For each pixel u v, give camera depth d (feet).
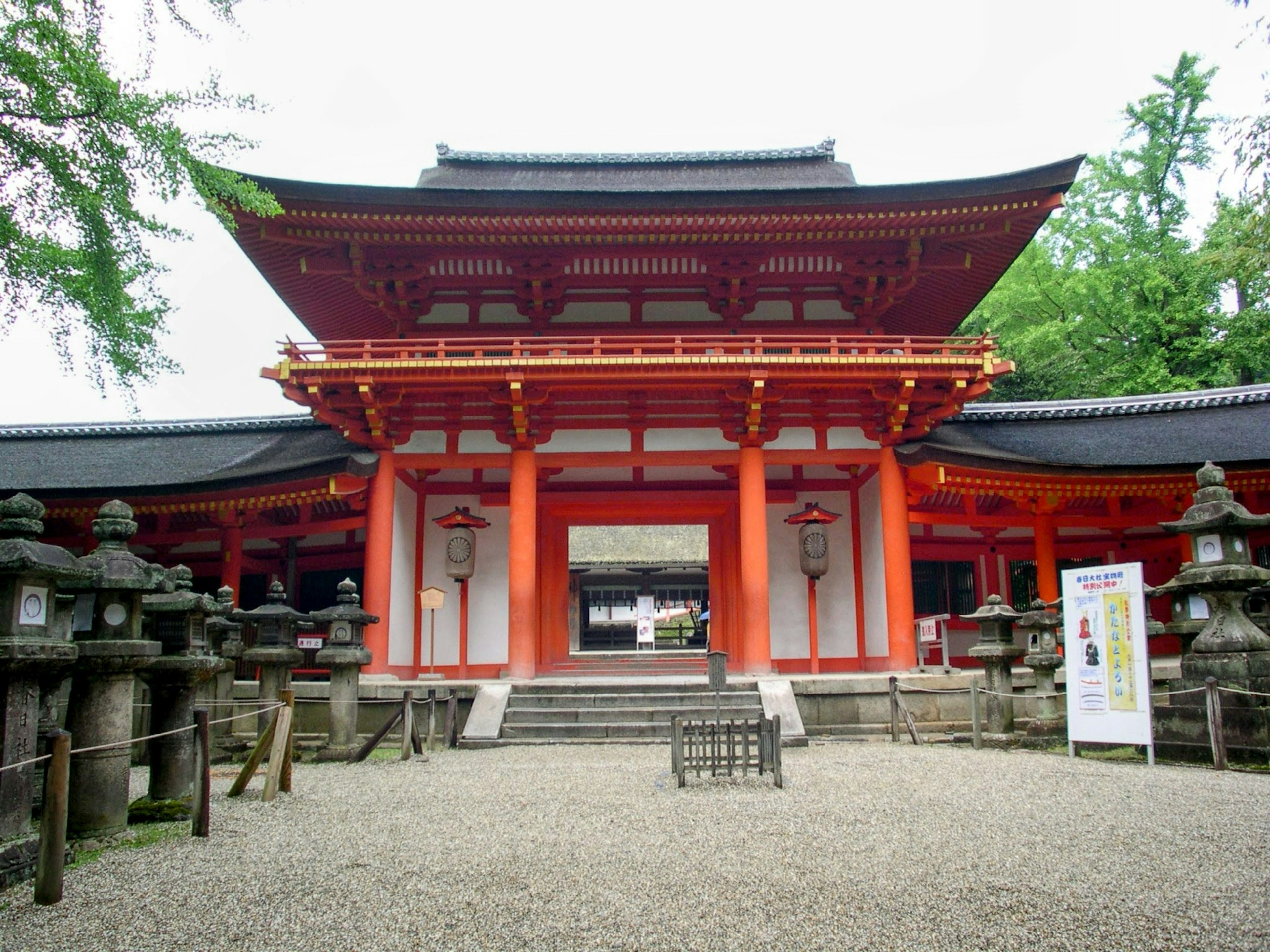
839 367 68.18
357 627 51.75
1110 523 80.12
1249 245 36.91
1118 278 142.51
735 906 21.15
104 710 29.55
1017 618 54.24
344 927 20.27
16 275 42.11
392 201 68.33
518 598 69.56
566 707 58.85
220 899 22.49
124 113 40.14
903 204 69.36
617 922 20.20
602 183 89.86
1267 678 41.55
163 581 36.09
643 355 70.90
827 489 82.84
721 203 69.36
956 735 54.60
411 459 72.95
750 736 53.26
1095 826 29.09
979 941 18.75
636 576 130.52
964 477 72.49
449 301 79.05
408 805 34.99
